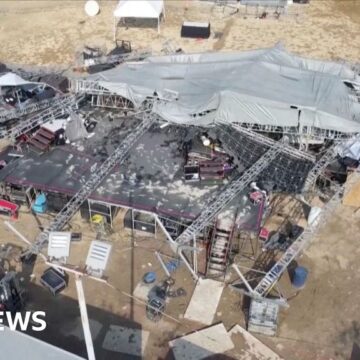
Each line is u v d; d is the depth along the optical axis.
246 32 51.06
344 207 33.06
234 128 33.59
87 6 52.88
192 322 26.62
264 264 29.36
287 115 33.22
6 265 29.17
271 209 32.34
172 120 34.53
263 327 25.98
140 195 30.02
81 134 33.84
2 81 38.41
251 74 35.59
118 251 30.06
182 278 28.66
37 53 47.88
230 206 29.69
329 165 32.72
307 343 25.83
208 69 37.09
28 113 36.44
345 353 25.45
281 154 32.28
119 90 35.62
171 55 39.88
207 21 52.75
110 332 26.14
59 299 27.62
